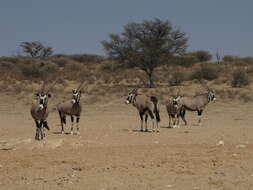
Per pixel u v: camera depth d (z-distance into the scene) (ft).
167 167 89.35
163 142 126.93
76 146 119.44
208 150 107.76
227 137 137.28
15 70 428.56
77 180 80.33
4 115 232.32
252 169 86.79
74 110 151.33
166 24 358.23
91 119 212.84
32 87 323.57
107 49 359.46
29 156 103.19
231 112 231.30
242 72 340.59
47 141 123.65
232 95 277.23
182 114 185.68
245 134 144.97
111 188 74.84
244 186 74.74
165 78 393.29
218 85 343.46
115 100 274.77
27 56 600.80
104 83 379.55
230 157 98.27
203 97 184.96
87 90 320.70
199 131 156.87
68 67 517.14
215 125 183.32
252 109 237.25
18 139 130.52
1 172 87.66
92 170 87.81
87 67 530.27
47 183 78.95
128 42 357.00
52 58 619.26
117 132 156.35
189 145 117.60
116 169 88.22
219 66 455.22
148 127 176.24
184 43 361.92
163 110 242.37
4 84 336.08
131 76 416.26
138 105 159.84
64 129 168.76
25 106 260.62
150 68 353.72
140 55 349.20
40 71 410.31
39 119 134.10
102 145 121.70
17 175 84.99
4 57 574.15
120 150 109.50
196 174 83.66
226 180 78.84
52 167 91.04
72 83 369.91
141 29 358.02
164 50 351.87
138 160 96.22
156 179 80.33
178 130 161.99
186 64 495.41
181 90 320.09
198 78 383.24
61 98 287.28
